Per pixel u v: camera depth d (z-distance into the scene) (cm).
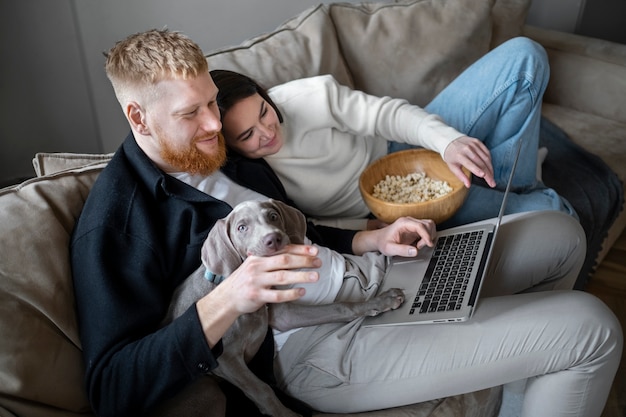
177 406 132
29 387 121
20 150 240
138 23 238
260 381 135
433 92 223
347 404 143
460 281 146
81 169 150
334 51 209
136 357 121
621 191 222
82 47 232
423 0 224
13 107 230
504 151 190
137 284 130
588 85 256
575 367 139
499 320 140
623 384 191
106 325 125
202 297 132
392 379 140
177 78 131
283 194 169
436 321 137
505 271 165
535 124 189
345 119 180
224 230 129
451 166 168
